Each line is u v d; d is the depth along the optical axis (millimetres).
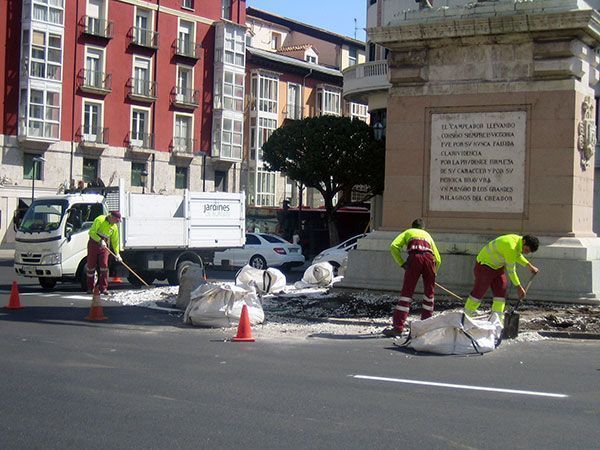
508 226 13695
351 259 14883
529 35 13477
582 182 13758
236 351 10062
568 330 11578
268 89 56062
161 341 10859
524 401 7375
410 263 11430
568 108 13359
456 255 13852
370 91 37125
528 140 13602
